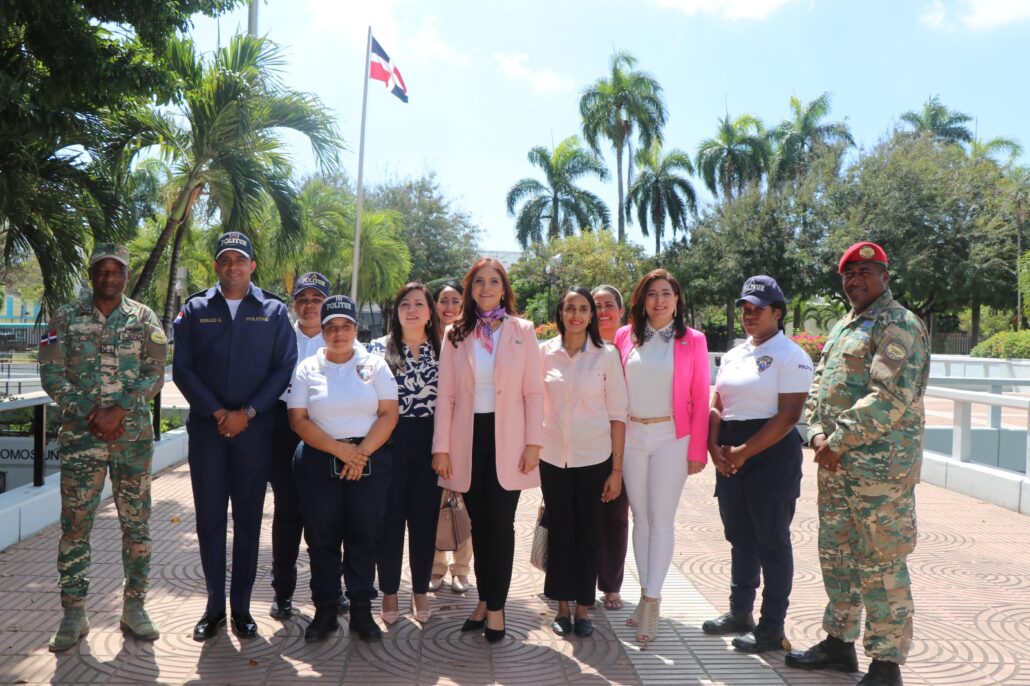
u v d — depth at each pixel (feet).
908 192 101.35
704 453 13.60
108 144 28.58
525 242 127.65
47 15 20.59
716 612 14.88
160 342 12.85
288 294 75.77
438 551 15.79
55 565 16.22
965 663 12.51
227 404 13.03
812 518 22.26
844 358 11.69
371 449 12.78
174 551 17.52
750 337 13.73
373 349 15.16
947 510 23.44
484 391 13.30
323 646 12.73
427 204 120.88
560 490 13.41
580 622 13.44
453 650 12.72
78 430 12.32
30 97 22.04
